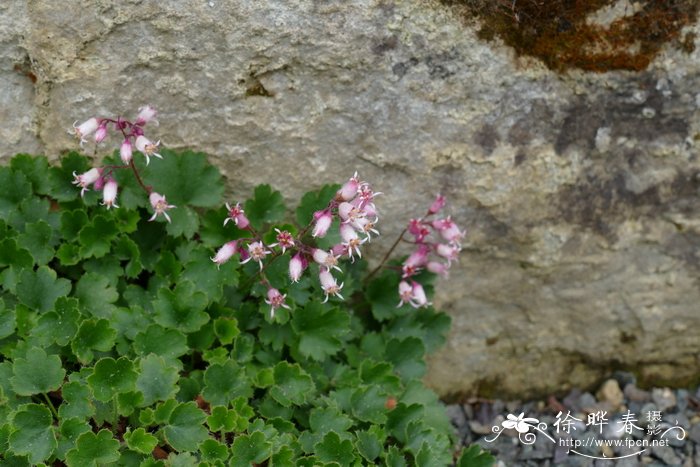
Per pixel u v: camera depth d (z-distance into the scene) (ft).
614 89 2.37
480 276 2.51
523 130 2.38
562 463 2.54
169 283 2.35
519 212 2.44
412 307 2.48
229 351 2.37
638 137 2.41
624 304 2.56
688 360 2.65
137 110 2.30
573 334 2.59
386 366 2.39
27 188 2.33
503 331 2.58
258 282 2.36
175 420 2.19
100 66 2.27
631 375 2.65
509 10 2.30
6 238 2.29
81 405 2.16
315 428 2.27
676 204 2.47
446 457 2.34
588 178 2.43
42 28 2.24
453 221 2.44
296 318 2.37
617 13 2.32
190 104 2.31
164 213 2.29
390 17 2.28
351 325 2.46
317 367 2.38
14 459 2.15
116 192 2.28
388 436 2.37
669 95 2.38
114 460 2.13
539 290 2.53
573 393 2.65
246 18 2.25
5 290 2.31
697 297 2.57
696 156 2.43
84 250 2.31
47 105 2.30
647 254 2.51
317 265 2.39
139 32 2.25
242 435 2.19
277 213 2.36
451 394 2.62
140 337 2.25
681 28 2.34
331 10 2.27
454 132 2.36
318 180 2.39
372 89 2.32
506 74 2.34
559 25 2.32
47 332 2.23
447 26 2.30
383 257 2.47
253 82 2.30
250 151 2.35
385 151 2.37
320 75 2.30
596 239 2.48
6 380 2.19
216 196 2.35
